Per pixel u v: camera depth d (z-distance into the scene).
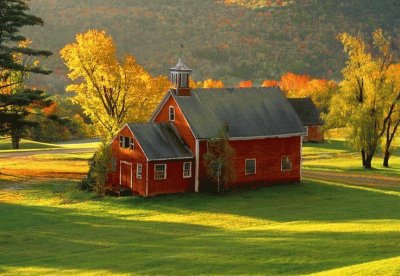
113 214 50.91
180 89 62.78
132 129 58.94
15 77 79.12
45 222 47.56
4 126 66.12
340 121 85.12
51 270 33.59
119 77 80.44
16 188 61.66
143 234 43.56
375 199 57.97
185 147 60.44
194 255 35.47
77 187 60.97
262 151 64.12
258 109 66.19
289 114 67.38
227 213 51.47
